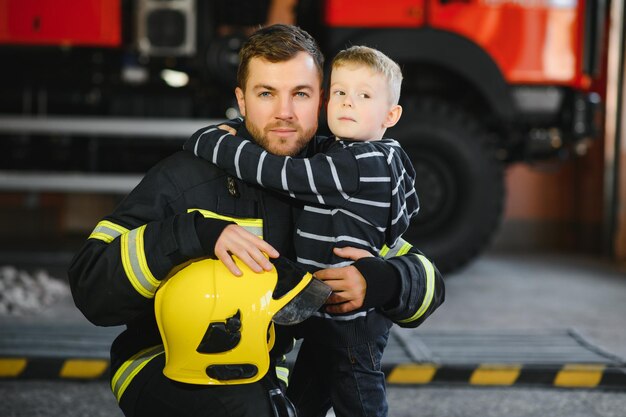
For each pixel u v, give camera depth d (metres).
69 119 5.79
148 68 5.88
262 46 1.90
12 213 8.15
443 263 5.54
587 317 4.88
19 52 5.66
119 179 5.86
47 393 3.19
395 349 3.68
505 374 3.35
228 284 1.73
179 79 5.95
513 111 5.40
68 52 5.74
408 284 1.87
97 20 5.50
